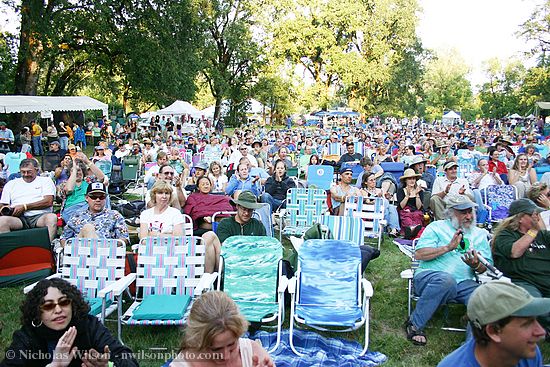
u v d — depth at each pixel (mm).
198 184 8102
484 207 9078
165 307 4547
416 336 4789
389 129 35875
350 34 47219
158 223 6219
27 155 11344
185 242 5234
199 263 5195
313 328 5141
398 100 49875
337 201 8711
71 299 3289
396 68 46688
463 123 60469
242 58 41938
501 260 4996
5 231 6762
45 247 6254
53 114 28547
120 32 26766
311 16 45719
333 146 17609
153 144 17906
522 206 4898
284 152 13328
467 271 5027
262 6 44219
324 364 4320
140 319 4410
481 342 2299
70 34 25094
